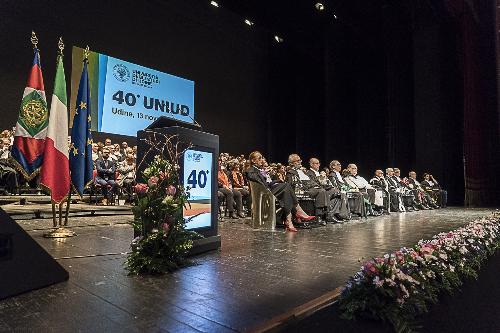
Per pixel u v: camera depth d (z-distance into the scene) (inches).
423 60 523.5
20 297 80.5
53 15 388.8
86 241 153.9
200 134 135.7
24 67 371.2
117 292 84.8
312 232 200.8
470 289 117.8
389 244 156.8
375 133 600.4
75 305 75.7
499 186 534.0
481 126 535.8
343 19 525.0
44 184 160.7
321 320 78.0
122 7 442.9
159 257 106.4
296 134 641.0
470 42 531.5
